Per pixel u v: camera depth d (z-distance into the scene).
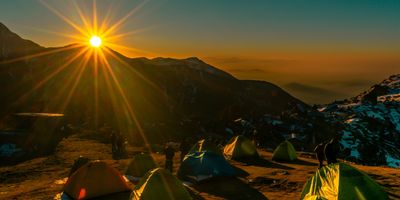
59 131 48.91
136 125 56.84
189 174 20.28
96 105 81.19
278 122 69.75
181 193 14.73
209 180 19.97
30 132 45.94
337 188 12.45
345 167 13.04
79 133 48.78
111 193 17.66
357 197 12.09
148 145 40.75
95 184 17.30
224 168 20.89
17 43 130.25
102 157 32.47
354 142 73.75
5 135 43.50
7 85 86.00
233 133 58.78
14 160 35.22
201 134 54.97
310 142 59.62
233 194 17.34
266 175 21.64
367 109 114.38
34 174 26.47
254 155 30.08
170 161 23.39
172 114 89.88
